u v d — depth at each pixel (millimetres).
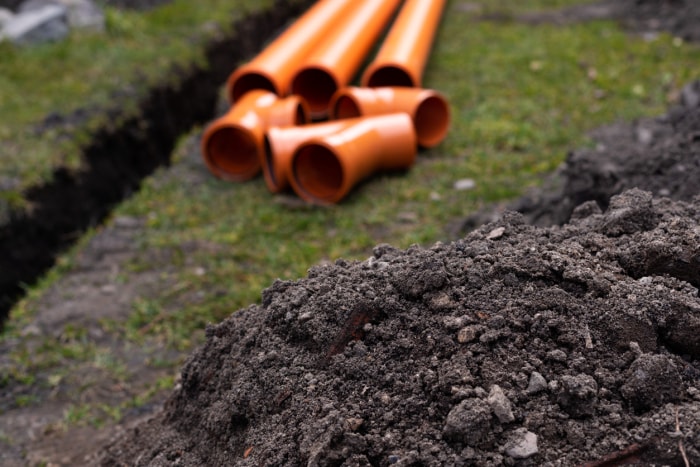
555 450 1760
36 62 3889
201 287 3295
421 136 3676
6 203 3379
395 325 2107
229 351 2461
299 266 3309
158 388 3129
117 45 4004
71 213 3500
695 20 4219
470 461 1747
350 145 3453
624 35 4207
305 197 3496
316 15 4078
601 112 3750
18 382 3150
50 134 3582
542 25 4352
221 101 4004
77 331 3219
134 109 3734
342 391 2021
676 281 2146
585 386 1820
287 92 3785
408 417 1898
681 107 3541
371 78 3832
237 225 3438
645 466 1701
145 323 3240
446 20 4465
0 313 3293
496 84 3936
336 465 1842
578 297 2088
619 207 2584
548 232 2502
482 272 2178
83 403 3113
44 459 3025
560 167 3494
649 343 1971
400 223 3410
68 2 4164
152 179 3605
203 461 2268
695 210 2559
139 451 2615
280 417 2049
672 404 1807
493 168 3553
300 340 2227
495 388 1844
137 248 3398
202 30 4133
